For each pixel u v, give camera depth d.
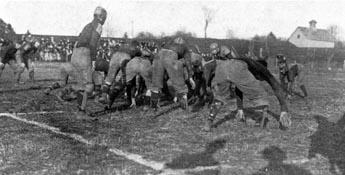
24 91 14.54
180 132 8.18
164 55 9.72
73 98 12.27
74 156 6.09
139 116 9.90
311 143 7.44
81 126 8.46
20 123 8.55
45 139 7.12
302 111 11.75
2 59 16.62
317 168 5.80
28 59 17.97
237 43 34.16
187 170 5.55
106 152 6.41
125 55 10.11
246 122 9.41
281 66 14.10
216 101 8.30
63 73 11.52
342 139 7.82
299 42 80.81
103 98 11.04
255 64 8.21
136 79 10.92
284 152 6.72
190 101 12.03
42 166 5.56
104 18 9.12
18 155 6.07
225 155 6.44
